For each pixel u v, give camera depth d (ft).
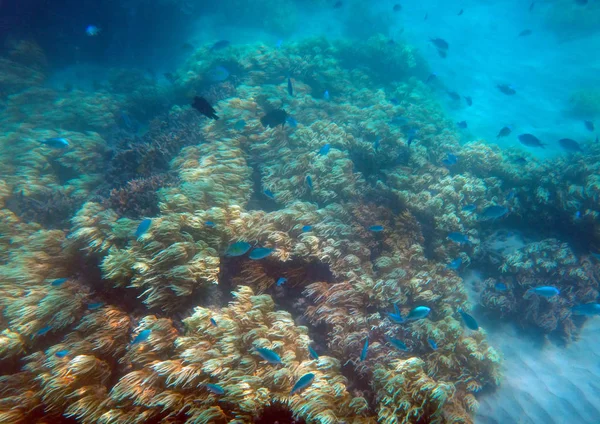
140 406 3.21
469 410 3.82
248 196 5.41
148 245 3.95
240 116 6.83
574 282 4.83
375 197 5.59
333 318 3.88
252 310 3.72
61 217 5.87
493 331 4.73
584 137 8.54
